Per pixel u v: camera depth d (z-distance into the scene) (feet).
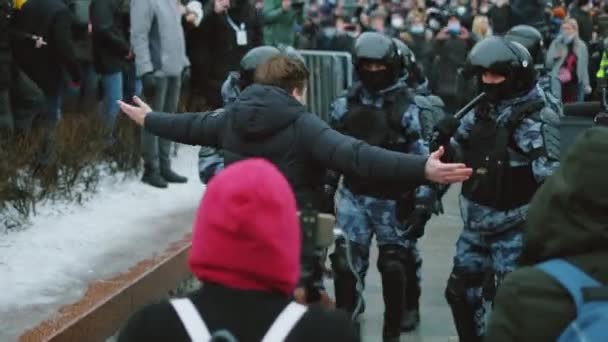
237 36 49.44
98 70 41.50
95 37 41.32
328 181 27.58
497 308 11.48
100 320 26.12
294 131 19.38
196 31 49.34
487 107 24.57
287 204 10.78
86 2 41.45
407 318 30.40
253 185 10.64
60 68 38.09
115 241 32.58
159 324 10.69
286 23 58.39
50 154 36.27
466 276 25.53
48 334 23.75
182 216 36.70
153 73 40.27
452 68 70.38
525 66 23.97
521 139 24.23
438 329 30.66
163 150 41.60
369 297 33.81
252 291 10.72
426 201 26.66
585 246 11.35
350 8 83.30
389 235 27.76
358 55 27.27
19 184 34.35
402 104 27.63
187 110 48.73
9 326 24.26
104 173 40.91
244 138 19.65
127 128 41.65
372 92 27.89
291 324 10.60
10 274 28.40
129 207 37.45
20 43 37.22
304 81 19.92
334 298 30.63
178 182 42.06
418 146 27.40
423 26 72.84
